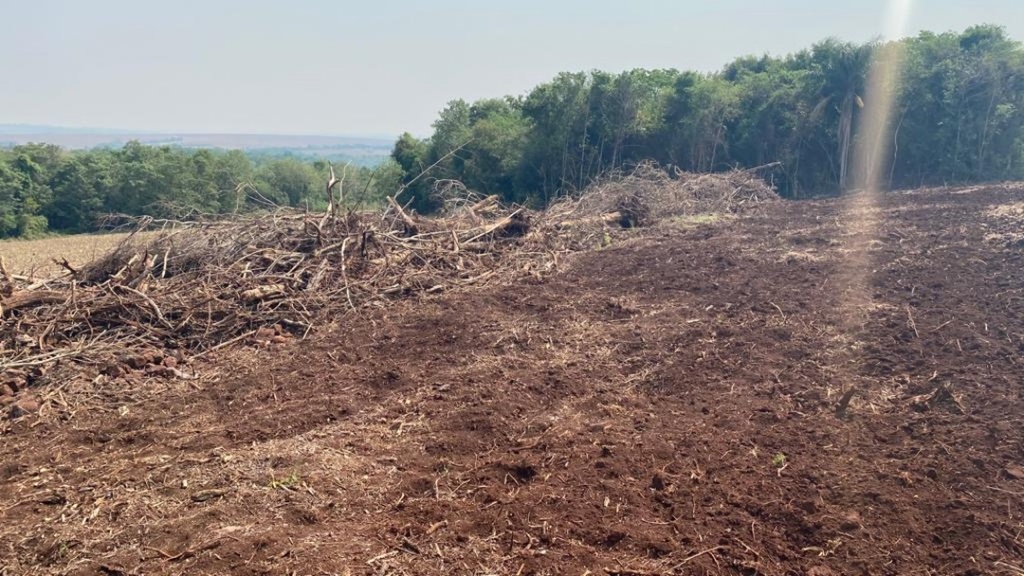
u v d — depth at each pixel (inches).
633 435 185.8
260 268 350.6
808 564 129.9
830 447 175.3
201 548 136.1
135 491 163.6
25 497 162.2
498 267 407.2
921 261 354.0
